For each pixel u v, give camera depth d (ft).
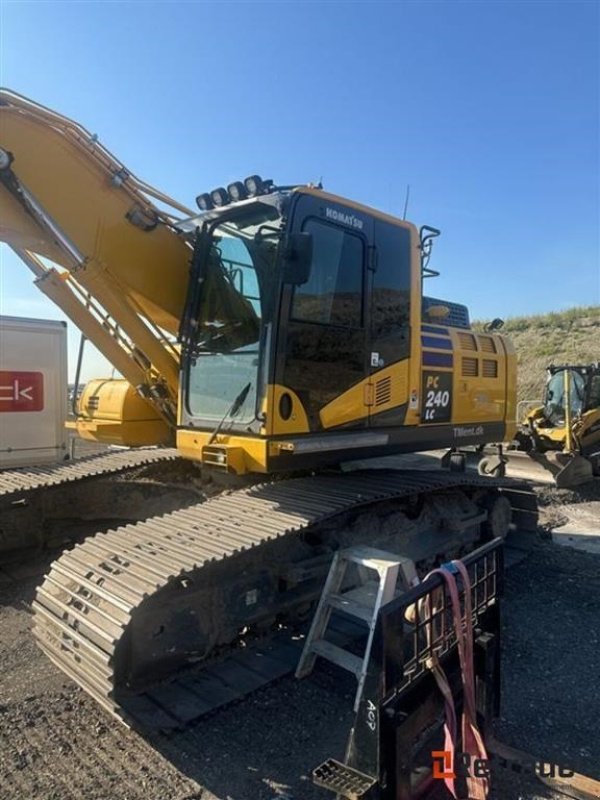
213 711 11.69
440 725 10.01
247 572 12.74
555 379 39.60
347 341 15.19
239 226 14.70
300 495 14.34
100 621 10.26
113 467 19.25
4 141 14.01
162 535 12.21
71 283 17.53
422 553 17.57
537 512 22.75
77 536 20.21
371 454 16.19
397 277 16.74
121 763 10.17
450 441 18.98
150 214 16.01
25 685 12.64
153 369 17.87
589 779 9.27
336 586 13.10
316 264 14.38
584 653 14.57
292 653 13.91
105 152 15.49
